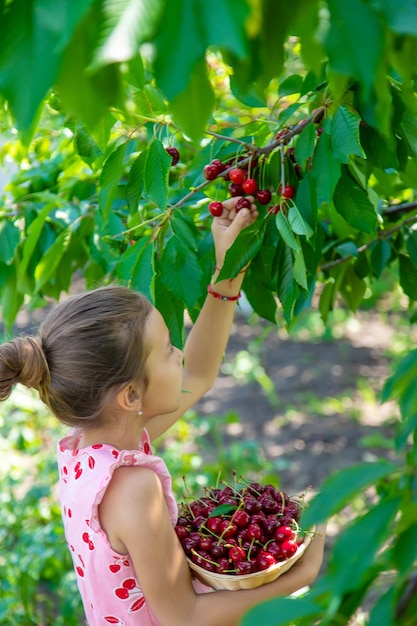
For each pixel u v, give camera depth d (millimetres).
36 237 1908
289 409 5090
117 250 1899
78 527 1390
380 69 717
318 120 1487
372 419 4914
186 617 1327
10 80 573
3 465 3494
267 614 695
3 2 581
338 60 619
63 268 2129
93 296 1452
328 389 5359
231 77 1629
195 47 544
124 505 1342
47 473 3447
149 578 1331
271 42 671
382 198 1879
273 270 1544
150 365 1442
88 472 1386
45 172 2291
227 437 4750
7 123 2248
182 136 2096
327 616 670
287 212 1490
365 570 672
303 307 1812
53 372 1415
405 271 2012
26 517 3229
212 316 1726
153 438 1694
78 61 584
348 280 2105
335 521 3699
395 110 1333
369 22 614
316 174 1422
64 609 2814
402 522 723
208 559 1358
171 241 1525
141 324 1429
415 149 1409
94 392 1396
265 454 4547
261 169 1595
